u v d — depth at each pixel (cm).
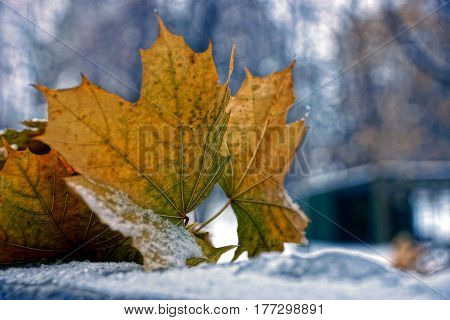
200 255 31
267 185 38
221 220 46
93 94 29
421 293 24
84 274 28
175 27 364
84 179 29
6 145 31
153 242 29
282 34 350
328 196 440
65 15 371
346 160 446
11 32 347
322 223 428
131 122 30
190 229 35
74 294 25
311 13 338
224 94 32
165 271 28
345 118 397
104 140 30
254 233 38
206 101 32
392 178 427
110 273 28
